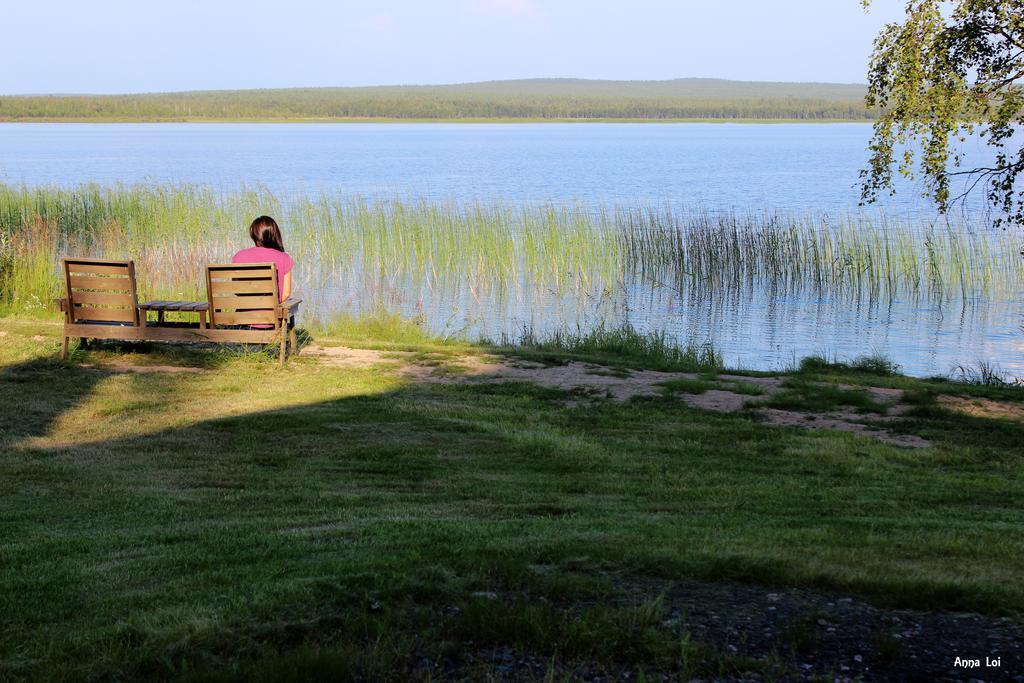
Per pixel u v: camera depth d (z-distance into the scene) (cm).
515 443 921
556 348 1582
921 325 2198
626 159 9375
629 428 1006
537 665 401
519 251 2830
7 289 1677
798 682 386
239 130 18125
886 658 409
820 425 1054
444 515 675
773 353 1908
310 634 425
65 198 3139
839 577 500
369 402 1066
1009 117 1302
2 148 10044
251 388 1108
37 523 638
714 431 996
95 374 1141
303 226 3019
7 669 388
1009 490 804
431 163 8344
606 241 2866
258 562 538
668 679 388
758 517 680
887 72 1354
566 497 746
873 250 2952
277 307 1204
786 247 2841
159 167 7250
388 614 441
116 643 412
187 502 700
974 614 464
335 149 10900
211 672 382
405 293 2433
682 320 2233
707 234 2916
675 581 505
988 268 2623
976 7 1256
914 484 819
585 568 522
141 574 516
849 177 6938
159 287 1959
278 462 832
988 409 1156
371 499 720
